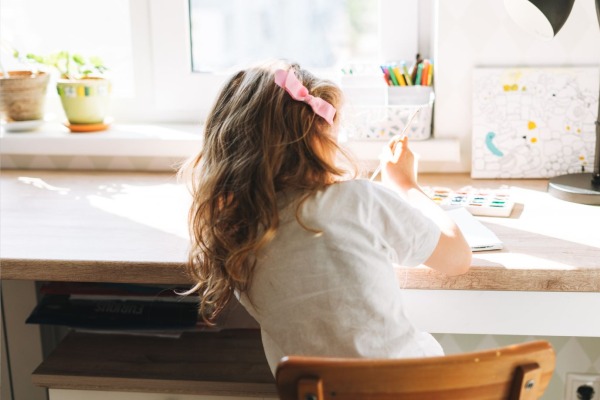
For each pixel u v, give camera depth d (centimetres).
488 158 184
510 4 156
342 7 202
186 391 146
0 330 175
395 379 95
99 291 162
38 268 138
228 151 120
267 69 125
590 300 132
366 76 188
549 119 182
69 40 214
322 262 113
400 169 143
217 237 119
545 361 99
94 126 202
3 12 214
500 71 182
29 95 202
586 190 164
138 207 166
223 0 205
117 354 156
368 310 113
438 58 184
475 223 148
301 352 114
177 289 161
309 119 119
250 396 145
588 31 180
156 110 212
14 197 175
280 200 116
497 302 134
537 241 141
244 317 163
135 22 206
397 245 119
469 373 96
